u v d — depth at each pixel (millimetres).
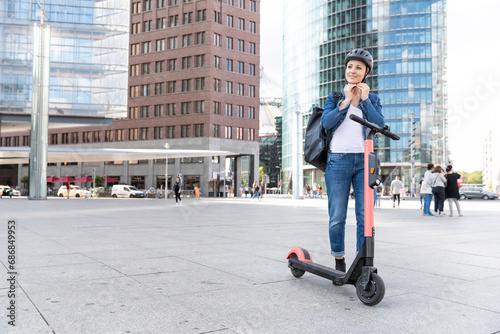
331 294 3416
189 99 63000
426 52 71562
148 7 66562
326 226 9703
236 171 64750
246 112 65125
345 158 3898
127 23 47625
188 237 7266
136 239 6914
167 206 22812
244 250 5695
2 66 43812
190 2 63312
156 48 65875
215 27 62531
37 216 13023
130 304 3045
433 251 5820
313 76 81750
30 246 5953
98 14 47031
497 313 2941
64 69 46125
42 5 45469
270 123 162625
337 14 78375
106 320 2684
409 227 9898
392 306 3098
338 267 4016
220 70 62875
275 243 6465
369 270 3139
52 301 3094
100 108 46750
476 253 5637
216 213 15664
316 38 81625
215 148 61688
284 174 92250
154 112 65812
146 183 66062
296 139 40906
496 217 14000
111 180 63344
